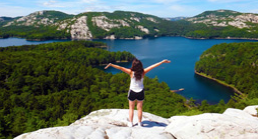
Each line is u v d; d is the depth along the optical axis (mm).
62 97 96875
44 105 89438
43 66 155000
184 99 108125
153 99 98438
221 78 151125
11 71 142875
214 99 115312
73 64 183625
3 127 45094
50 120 60469
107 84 137625
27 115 66188
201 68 172125
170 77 158625
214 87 136125
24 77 126062
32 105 84562
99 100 105062
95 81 144000
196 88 133750
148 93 112750
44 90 123188
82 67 170250
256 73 154000
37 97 99188
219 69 160500
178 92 126500
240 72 158125
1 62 151875
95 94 115062
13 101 85438
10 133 45531
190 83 144125
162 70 179750
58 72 144875
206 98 116688
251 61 187125
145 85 127688
